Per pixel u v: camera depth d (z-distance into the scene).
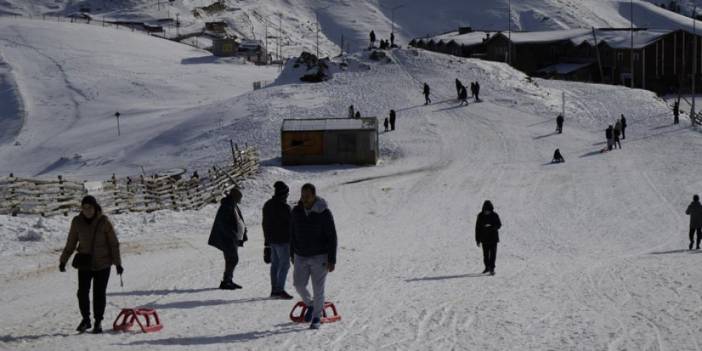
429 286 16.89
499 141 62.78
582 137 64.25
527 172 51.41
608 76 117.50
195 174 43.81
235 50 162.88
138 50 155.38
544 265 21.39
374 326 12.23
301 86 84.19
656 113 73.06
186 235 28.08
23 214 28.80
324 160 57.50
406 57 90.69
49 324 12.71
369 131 56.97
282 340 11.20
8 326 12.58
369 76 86.25
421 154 59.75
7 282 17.70
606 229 33.25
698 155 54.56
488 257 19.56
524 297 15.09
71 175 65.56
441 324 12.34
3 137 98.88
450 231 32.75
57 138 87.81
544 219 36.34
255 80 128.75
